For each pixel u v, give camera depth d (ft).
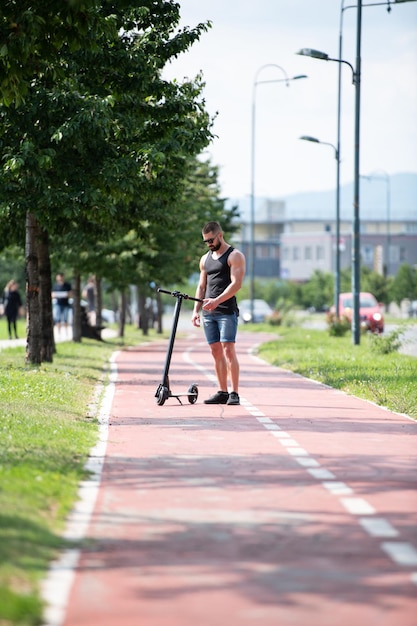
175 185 136.26
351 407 97.76
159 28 127.75
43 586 34.91
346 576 36.86
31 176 123.44
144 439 72.69
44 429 74.02
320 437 74.38
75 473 56.13
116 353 215.10
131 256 225.15
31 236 145.28
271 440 72.43
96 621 31.76
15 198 125.29
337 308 327.47
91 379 134.82
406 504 49.73
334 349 213.05
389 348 194.08
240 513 47.42
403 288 645.92
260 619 32.09
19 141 123.24
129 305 485.97
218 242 97.09
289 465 61.26
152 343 278.87
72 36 79.05
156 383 129.39
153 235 225.76
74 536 42.22
